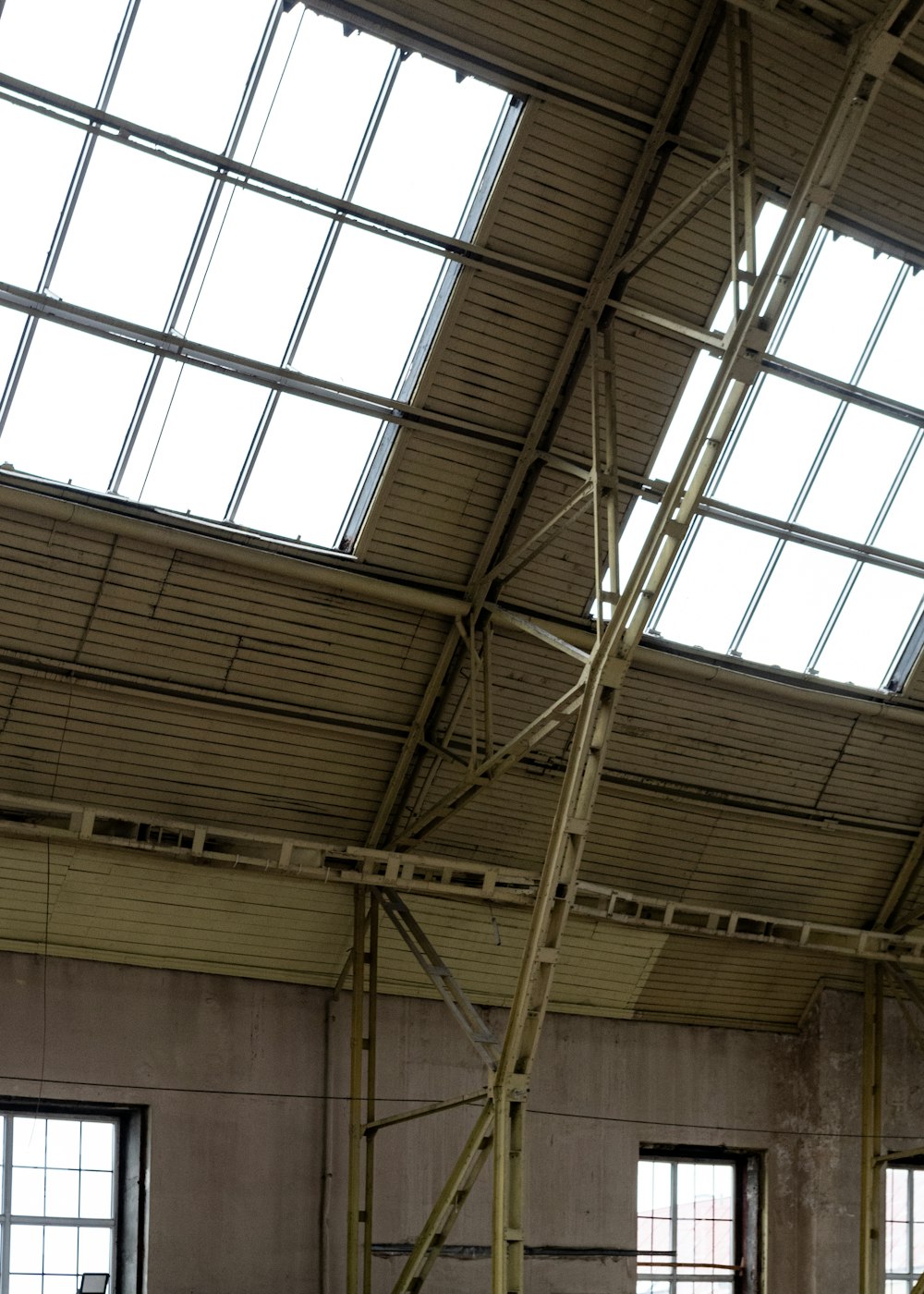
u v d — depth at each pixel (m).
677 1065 29.69
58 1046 23.64
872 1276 28.83
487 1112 21.28
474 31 19.62
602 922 28.09
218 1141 24.44
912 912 30.41
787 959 30.27
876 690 27.38
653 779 26.89
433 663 24.27
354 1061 24.73
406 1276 21.69
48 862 23.31
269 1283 24.20
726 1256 29.88
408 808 25.27
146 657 22.59
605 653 20.70
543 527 23.36
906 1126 30.98
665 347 22.86
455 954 27.06
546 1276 27.02
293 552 22.45
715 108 21.28
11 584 21.36
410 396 22.03
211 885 24.52
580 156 20.95
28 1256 23.34
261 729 23.78
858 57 18.89
